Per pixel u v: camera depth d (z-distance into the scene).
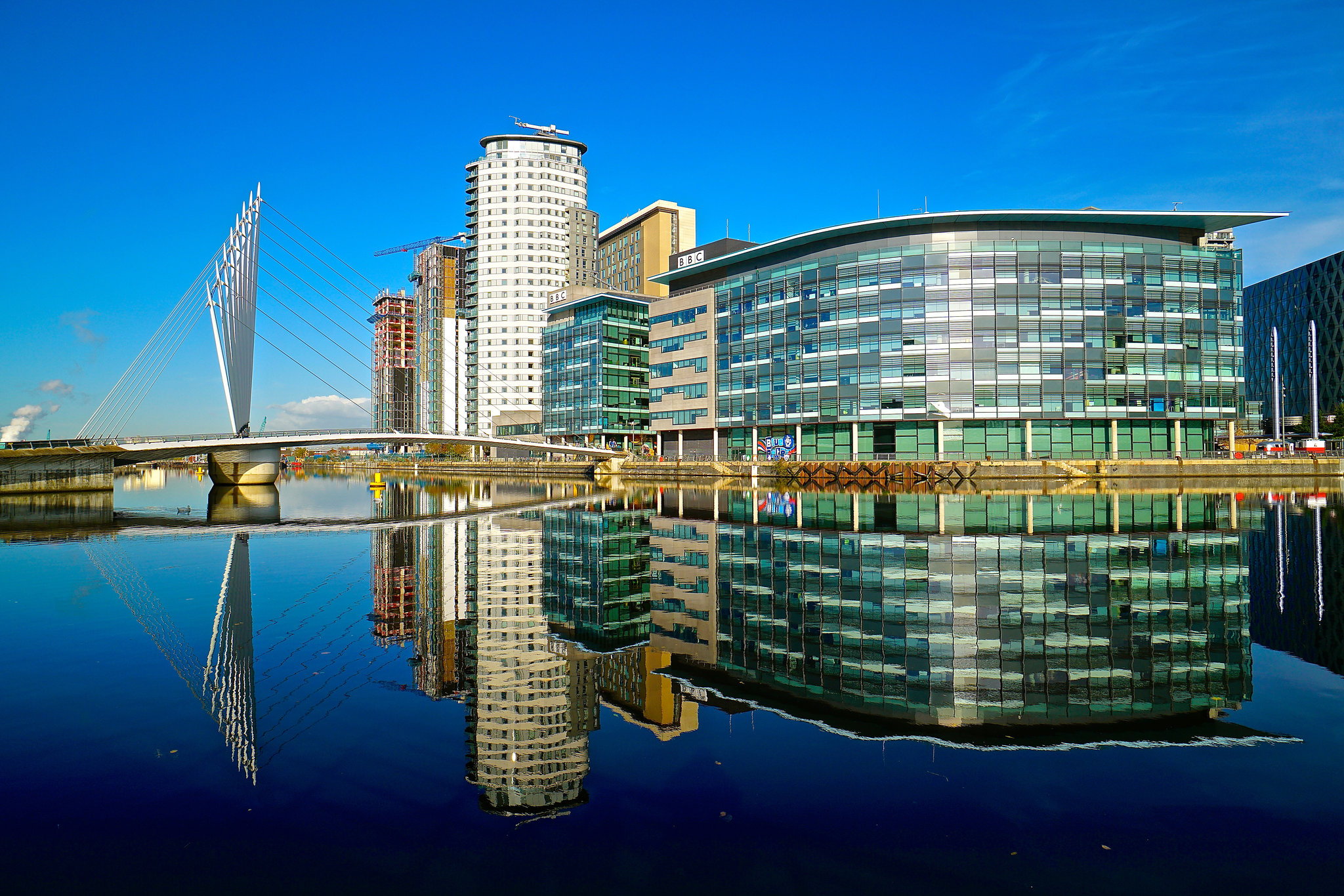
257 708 8.91
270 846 5.60
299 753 7.43
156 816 6.10
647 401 116.38
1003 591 16.16
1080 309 68.88
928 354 69.44
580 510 44.34
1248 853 5.36
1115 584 16.80
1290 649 11.25
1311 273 134.25
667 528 32.12
